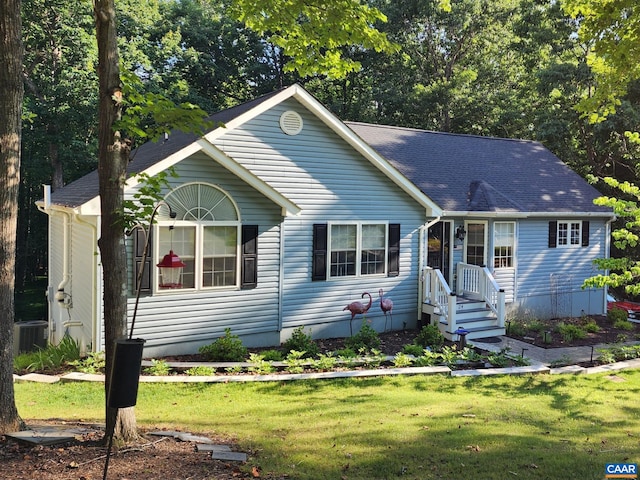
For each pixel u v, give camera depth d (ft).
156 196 19.90
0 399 20.36
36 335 48.96
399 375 34.47
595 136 83.56
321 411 26.50
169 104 19.15
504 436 22.88
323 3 29.27
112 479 15.61
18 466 16.48
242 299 42.01
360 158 47.83
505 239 57.00
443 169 59.88
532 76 100.12
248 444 21.08
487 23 112.37
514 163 67.41
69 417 25.09
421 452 20.52
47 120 80.94
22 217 108.17
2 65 20.44
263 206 42.57
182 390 30.55
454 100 105.40
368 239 48.98
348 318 48.08
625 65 42.96
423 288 51.72
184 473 16.70
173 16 114.73
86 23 78.89
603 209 63.36
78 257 42.80
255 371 35.01
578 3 43.98
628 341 48.83
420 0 105.50
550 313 60.49
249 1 30.60
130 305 36.96
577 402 29.48
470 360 38.14
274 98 42.24
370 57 113.80
